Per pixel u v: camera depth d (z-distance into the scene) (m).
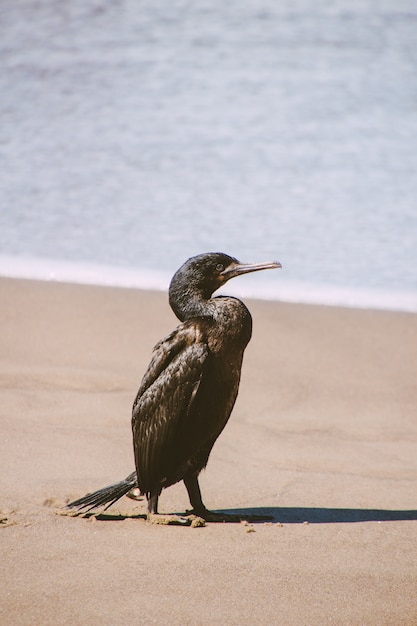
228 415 8.52
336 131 24.36
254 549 8.02
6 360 12.62
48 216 19.52
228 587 7.25
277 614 6.86
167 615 6.77
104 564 7.57
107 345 13.44
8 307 14.82
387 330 14.76
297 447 10.62
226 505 9.18
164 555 7.80
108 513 8.75
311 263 17.53
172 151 23.11
